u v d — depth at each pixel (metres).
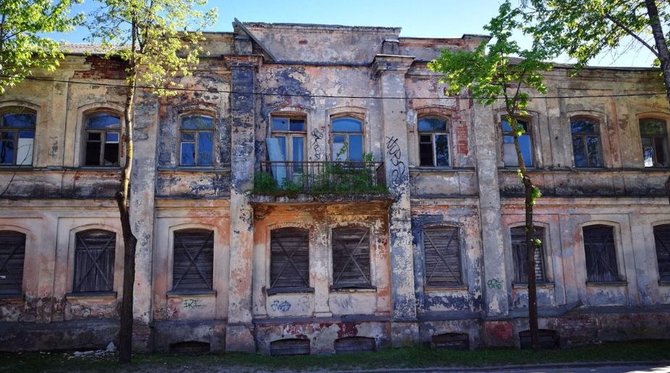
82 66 15.67
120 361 12.53
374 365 12.88
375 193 15.14
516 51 13.83
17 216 14.80
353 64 16.64
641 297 16.83
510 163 17.16
